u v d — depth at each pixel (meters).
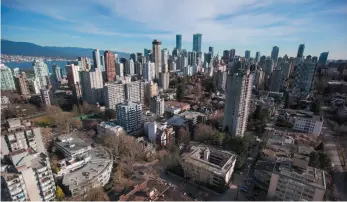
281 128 178.75
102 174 104.44
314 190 77.75
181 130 157.12
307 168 88.94
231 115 154.12
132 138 145.75
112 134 150.75
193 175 109.25
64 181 97.25
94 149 132.00
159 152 136.88
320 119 167.50
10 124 96.75
